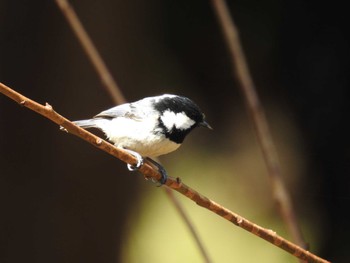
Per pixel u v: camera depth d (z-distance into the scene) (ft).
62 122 18.02
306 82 48.06
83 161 42.57
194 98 48.34
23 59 42.29
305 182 46.50
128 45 45.01
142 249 43.45
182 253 43.60
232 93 49.49
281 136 47.26
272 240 19.67
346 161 46.70
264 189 46.34
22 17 42.27
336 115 47.50
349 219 45.47
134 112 23.81
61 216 42.11
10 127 41.68
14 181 41.57
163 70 46.88
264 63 47.96
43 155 42.04
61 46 42.50
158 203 44.52
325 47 47.85
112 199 43.11
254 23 47.78
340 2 47.32
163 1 47.09
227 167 47.34
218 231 45.32
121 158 19.70
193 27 48.19
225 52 48.49
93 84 42.57
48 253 41.60
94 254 42.50
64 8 23.73
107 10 43.70
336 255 44.75
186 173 47.01
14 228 41.27
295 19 47.88
